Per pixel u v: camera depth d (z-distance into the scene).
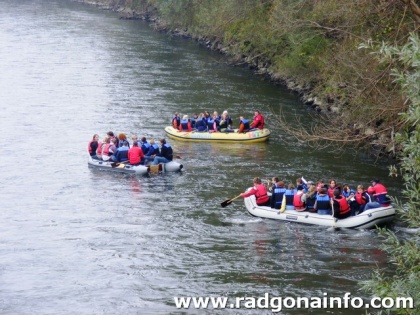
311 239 26.30
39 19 111.25
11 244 25.72
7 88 57.00
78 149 39.50
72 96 54.22
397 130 32.19
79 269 23.45
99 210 29.67
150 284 22.25
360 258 24.34
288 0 52.12
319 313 20.00
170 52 79.25
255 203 29.28
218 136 41.62
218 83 60.28
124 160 35.88
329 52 46.69
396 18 33.66
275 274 23.02
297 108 50.03
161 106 50.84
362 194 27.88
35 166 36.09
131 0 121.88
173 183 33.53
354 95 34.50
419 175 13.58
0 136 41.88
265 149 39.75
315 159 37.38
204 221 28.39
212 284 22.25
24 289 21.89
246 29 63.59
